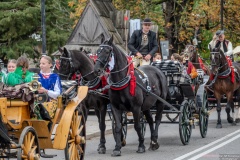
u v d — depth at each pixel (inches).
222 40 1314.0
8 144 642.8
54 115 721.6
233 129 1231.5
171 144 1017.5
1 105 634.2
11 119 662.5
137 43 1043.9
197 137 1106.7
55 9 2534.5
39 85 674.8
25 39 2564.0
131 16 2253.9
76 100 764.6
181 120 994.1
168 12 2325.3
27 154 652.1
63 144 713.0
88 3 1699.1
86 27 1705.2
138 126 903.7
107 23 1696.6
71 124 756.6
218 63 1248.8
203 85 1148.5
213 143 1017.5
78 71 935.7
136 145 1017.5
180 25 2310.5
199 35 2413.9
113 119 983.0
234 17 2407.7
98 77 916.0
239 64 1378.0
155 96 926.4
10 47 2512.3
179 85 1041.5
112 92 877.8
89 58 944.3
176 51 2331.4
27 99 665.0
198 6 2349.9
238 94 1337.4
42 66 748.6
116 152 884.0
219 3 2352.4
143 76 922.1
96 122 1325.0
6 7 2519.7
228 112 1291.8
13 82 730.8
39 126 685.3
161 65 1053.2
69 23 2564.0
